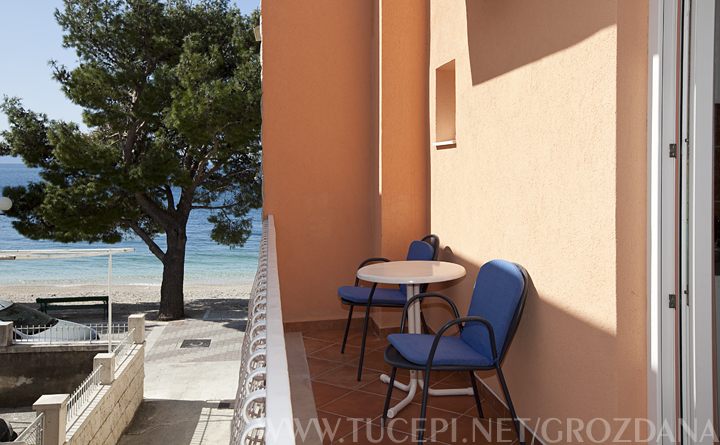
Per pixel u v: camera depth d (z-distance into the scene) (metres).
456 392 3.54
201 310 20.52
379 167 4.97
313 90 5.24
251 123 14.26
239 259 34.84
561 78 2.50
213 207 18.03
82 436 7.02
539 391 2.75
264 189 5.21
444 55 4.29
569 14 2.43
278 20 5.15
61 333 10.91
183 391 10.58
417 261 3.97
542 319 2.71
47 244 39.28
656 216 2.09
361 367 3.87
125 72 14.93
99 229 15.21
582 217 2.36
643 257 2.17
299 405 3.43
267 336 1.33
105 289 28.64
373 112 5.24
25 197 15.43
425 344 2.88
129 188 14.59
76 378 10.12
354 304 4.11
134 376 9.40
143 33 15.58
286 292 5.25
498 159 3.21
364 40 5.31
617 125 2.12
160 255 17.78
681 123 2.04
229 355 13.30
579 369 2.40
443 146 4.32
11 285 29.64
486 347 2.77
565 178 2.49
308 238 5.28
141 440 8.52
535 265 2.78
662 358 2.11
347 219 5.34
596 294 2.27
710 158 2.03
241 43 15.29
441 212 4.39
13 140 14.98
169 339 15.03
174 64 15.88
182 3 16.02
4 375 10.02
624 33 2.11
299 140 5.23
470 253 3.71
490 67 3.30
